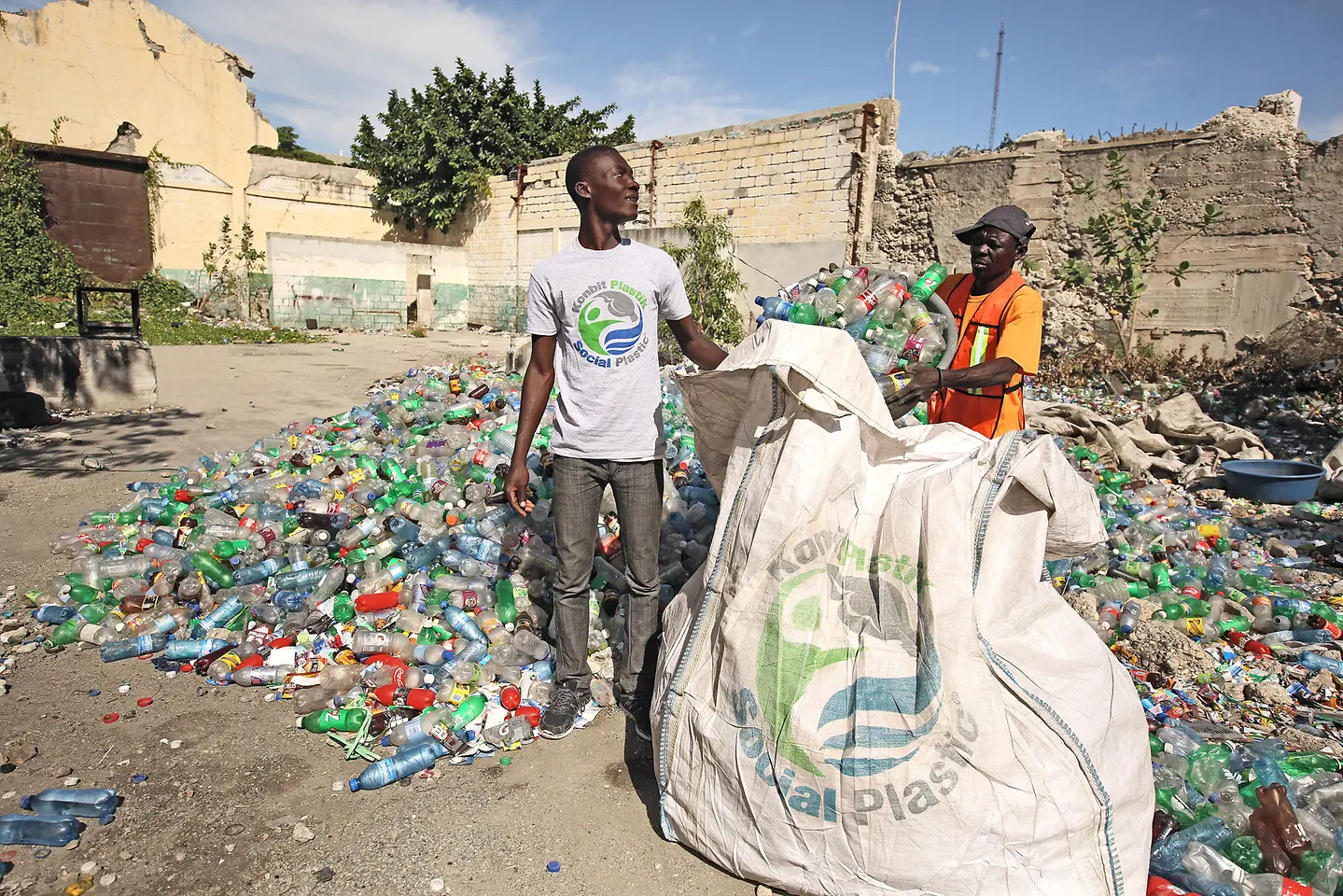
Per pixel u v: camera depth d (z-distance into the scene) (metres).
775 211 15.53
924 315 3.08
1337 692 3.16
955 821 1.86
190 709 3.00
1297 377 10.45
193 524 4.23
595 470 2.69
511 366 10.09
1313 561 4.59
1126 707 2.10
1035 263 13.16
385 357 15.43
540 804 2.51
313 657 3.26
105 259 22.66
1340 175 10.97
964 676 1.96
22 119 22.02
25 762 2.64
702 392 2.54
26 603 3.84
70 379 8.62
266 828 2.36
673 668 2.39
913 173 14.03
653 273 2.65
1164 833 2.15
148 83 23.36
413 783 2.60
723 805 2.16
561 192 22.14
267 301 24.03
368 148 26.91
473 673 3.12
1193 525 4.96
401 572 3.76
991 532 2.25
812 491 2.19
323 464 5.21
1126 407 9.61
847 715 2.02
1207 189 11.92
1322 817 2.25
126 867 2.20
